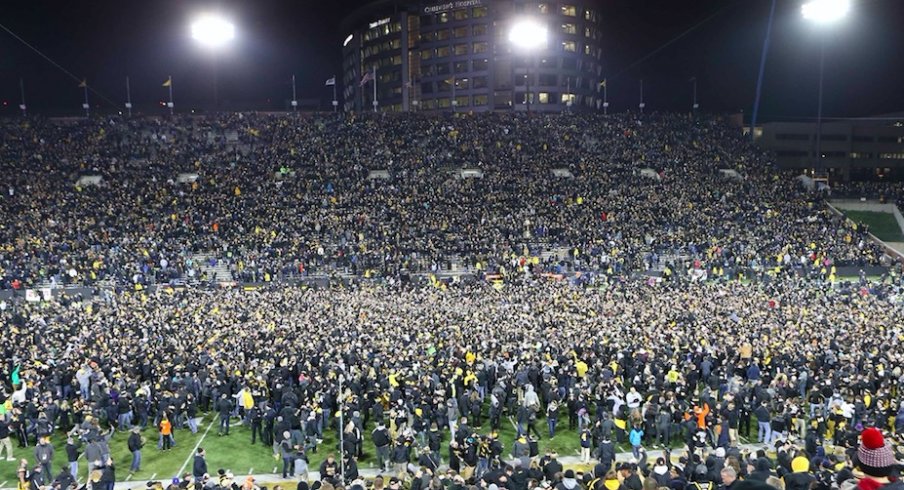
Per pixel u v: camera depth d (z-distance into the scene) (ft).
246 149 300.81
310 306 159.84
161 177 269.44
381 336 122.52
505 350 109.29
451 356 108.27
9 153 276.62
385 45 571.69
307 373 100.99
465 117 331.98
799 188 291.79
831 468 62.28
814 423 84.28
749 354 106.63
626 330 124.47
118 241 218.38
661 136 328.08
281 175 276.00
